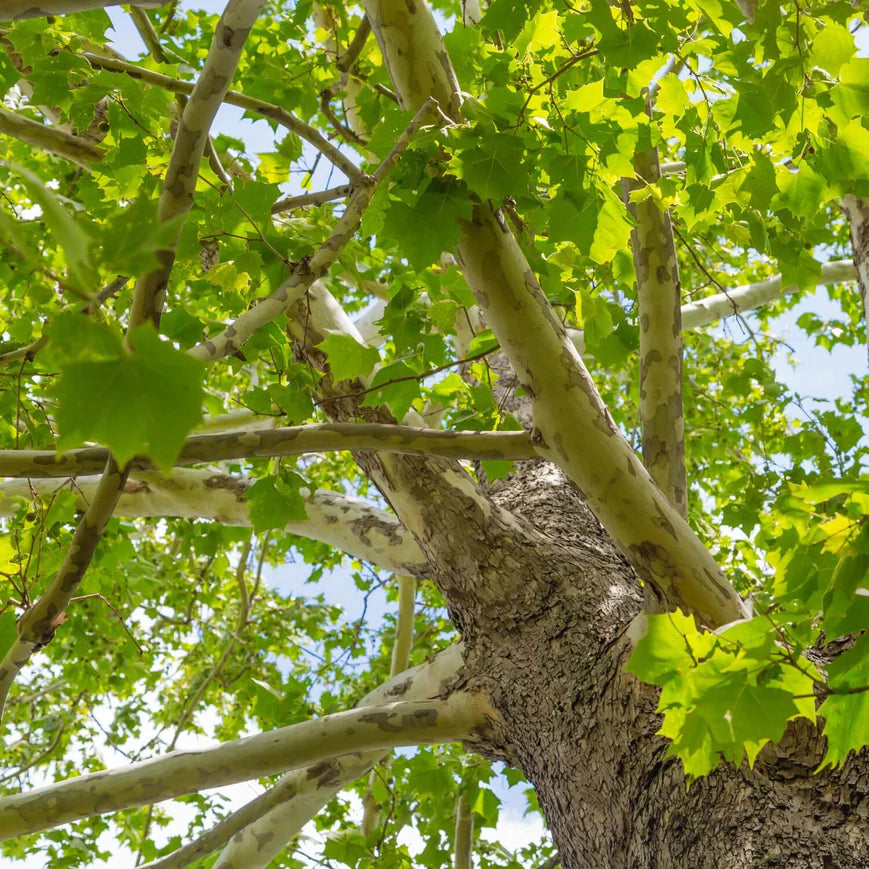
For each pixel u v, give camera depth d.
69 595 1.79
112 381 0.61
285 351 2.55
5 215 0.69
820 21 1.76
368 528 3.22
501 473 2.63
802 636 1.63
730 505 3.57
